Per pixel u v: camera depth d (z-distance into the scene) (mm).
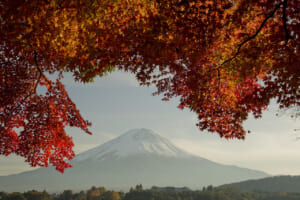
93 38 8016
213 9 8031
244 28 9203
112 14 7758
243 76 9430
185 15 8039
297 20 7828
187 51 8164
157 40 7422
